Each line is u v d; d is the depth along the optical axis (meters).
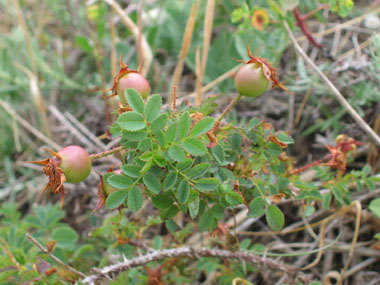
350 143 0.19
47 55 0.39
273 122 0.30
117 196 0.14
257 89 0.17
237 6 0.32
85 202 0.30
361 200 0.25
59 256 0.22
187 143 0.14
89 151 0.31
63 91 0.37
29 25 0.40
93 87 0.37
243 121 0.29
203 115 0.17
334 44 0.33
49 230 0.25
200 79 0.26
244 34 0.30
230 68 0.33
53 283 0.18
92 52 0.38
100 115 0.34
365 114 0.28
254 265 0.22
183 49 0.27
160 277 0.21
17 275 0.18
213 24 0.34
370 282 0.23
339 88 0.28
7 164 0.34
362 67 0.27
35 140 0.36
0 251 0.21
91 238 0.25
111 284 0.20
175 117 0.16
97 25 0.34
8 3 0.40
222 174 0.16
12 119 0.35
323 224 0.23
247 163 0.18
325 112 0.28
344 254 0.24
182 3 0.37
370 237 0.24
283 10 0.26
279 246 0.25
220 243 0.22
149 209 0.27
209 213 0.17
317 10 0.28
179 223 0.25
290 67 0.31
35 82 0.33
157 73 0.36
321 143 0.28
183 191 0.15
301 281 0.21
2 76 0.35
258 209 0.17
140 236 0.22
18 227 0.25
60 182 0.14
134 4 0.39
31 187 0.33
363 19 0.32
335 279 0.24
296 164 0.29
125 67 0.17
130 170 0.14
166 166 0.15
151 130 0.14
